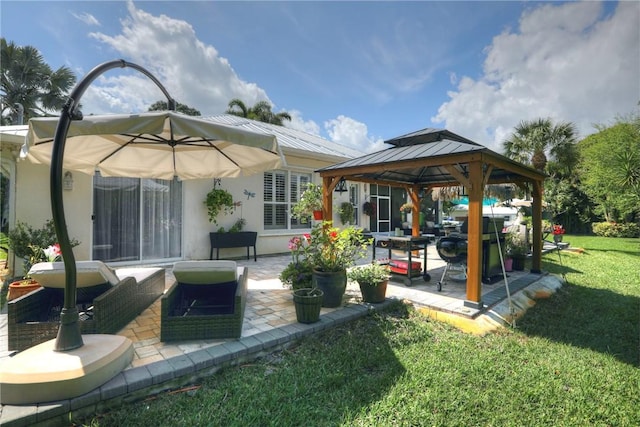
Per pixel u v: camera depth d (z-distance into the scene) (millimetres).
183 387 2727
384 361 3238
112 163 5121
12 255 6039
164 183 7766
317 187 9906
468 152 4484
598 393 2797
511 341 3857
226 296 4074
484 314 4555
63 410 2186
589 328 4367
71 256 2549
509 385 2867
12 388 2133
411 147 6027
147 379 2549
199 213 8250
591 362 3383
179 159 5441
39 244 5562
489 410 2521
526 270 7684
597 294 6137
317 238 4898
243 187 9109
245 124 11836
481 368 3141
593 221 19344
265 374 2936
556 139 15023
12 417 2043
